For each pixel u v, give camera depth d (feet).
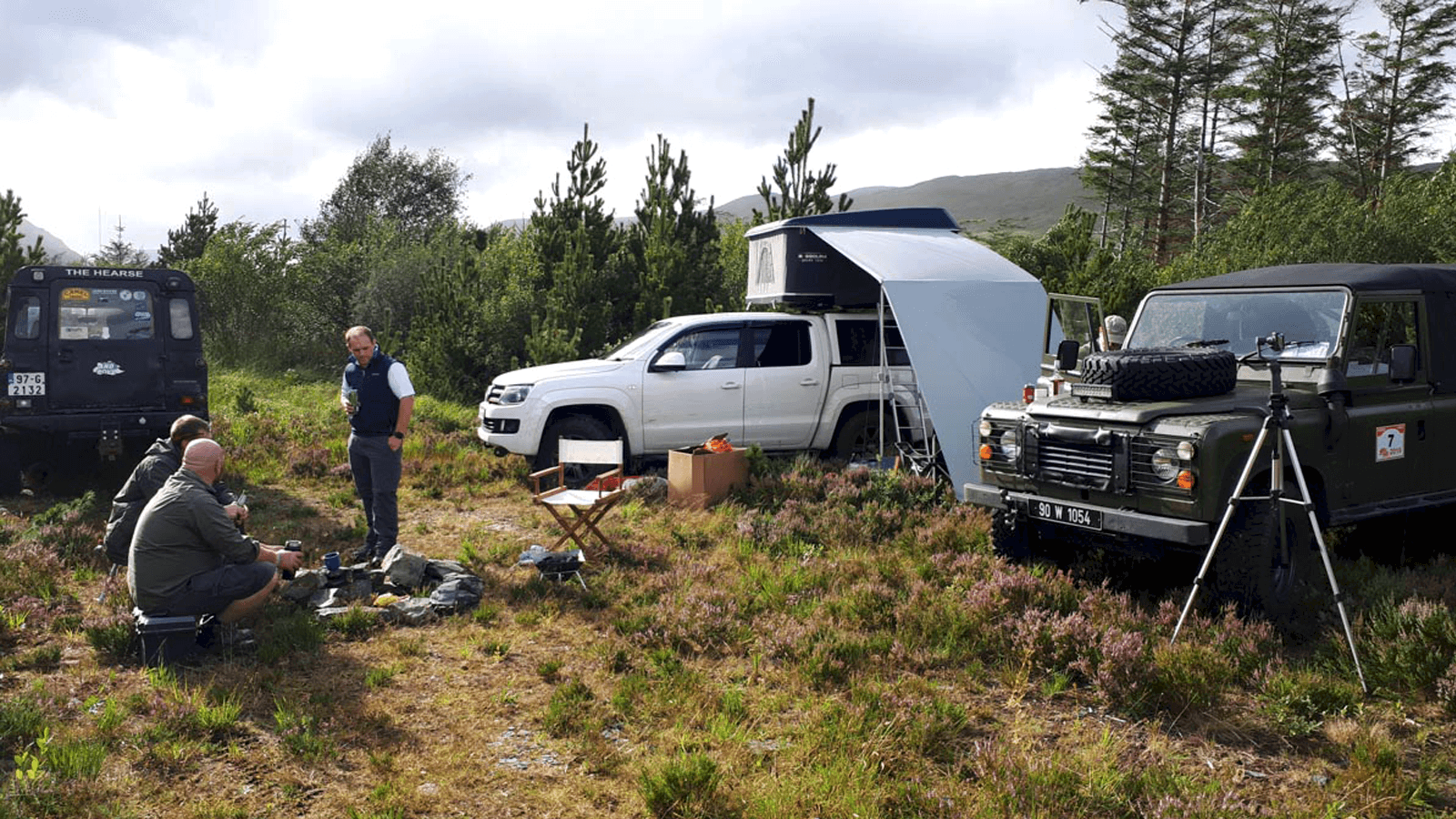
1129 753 14.06
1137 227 179.63
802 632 18.25
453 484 34.42
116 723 14.30
